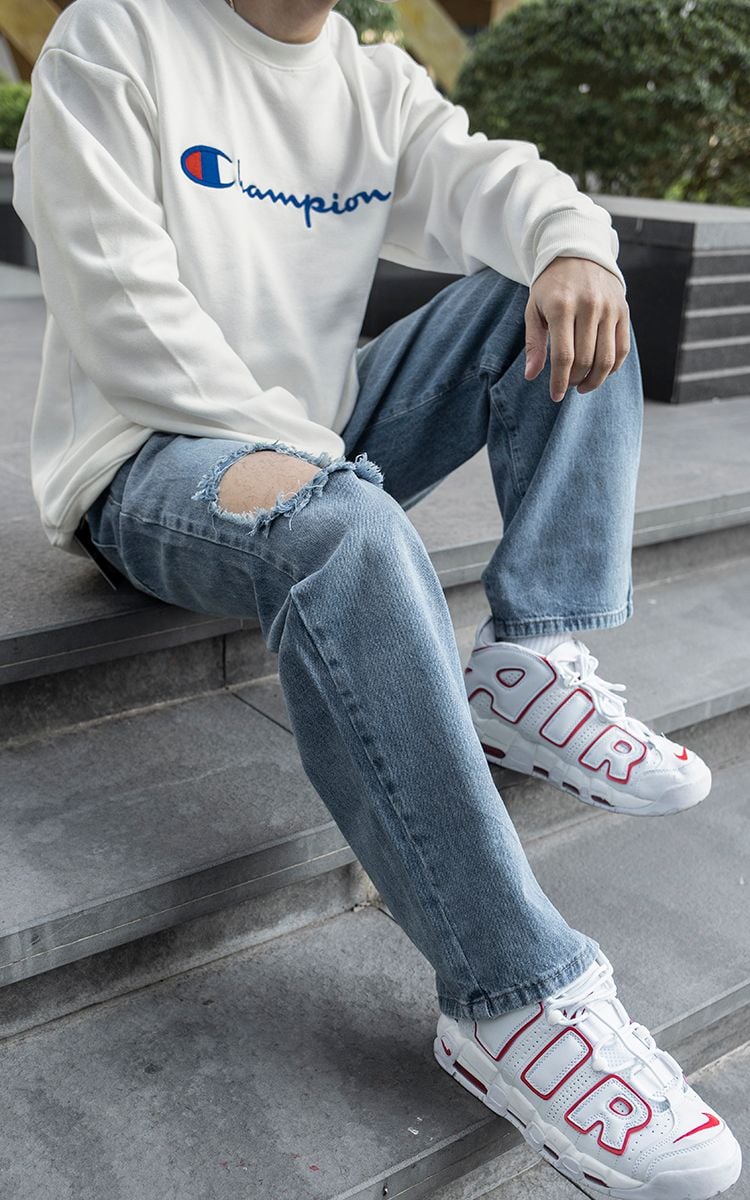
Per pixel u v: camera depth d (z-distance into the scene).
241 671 1.85
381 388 1.63
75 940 1.29
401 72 1.61
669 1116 1.14
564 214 1.38
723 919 1.64
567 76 4.55
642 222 3.28
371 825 1.17
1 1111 1.20
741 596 2.41
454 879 1.14
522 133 4.71
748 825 1.90
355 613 1.11
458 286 1.61
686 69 4.33
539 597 1.50
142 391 1.36
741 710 2.10
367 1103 1.25
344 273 1.57
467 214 1.53
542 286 1.33
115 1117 1.21
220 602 1.35
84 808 1.48
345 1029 1.36
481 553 2.04
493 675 1.53
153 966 1.41
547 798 1.81
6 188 5.59
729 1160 1.14
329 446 1.47
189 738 1.67
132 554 1.44
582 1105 1.15
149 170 1.39
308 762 1.19
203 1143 1.18
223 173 1.44
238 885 1.41
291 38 1.46
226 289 1.46
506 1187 1.34
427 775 1.12
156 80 1.38
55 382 1.56
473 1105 1.26
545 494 1.47
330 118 1.53
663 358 3.33
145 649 1.69
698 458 2.73
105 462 1.43
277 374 1.54
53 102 1.32
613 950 1.56
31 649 1.57
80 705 1.68
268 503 1.19
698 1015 1.45
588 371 1.34
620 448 1.48
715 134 4.45
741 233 3.27
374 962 1.48
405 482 1.68
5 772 1.55
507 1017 1.18
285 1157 1.17
